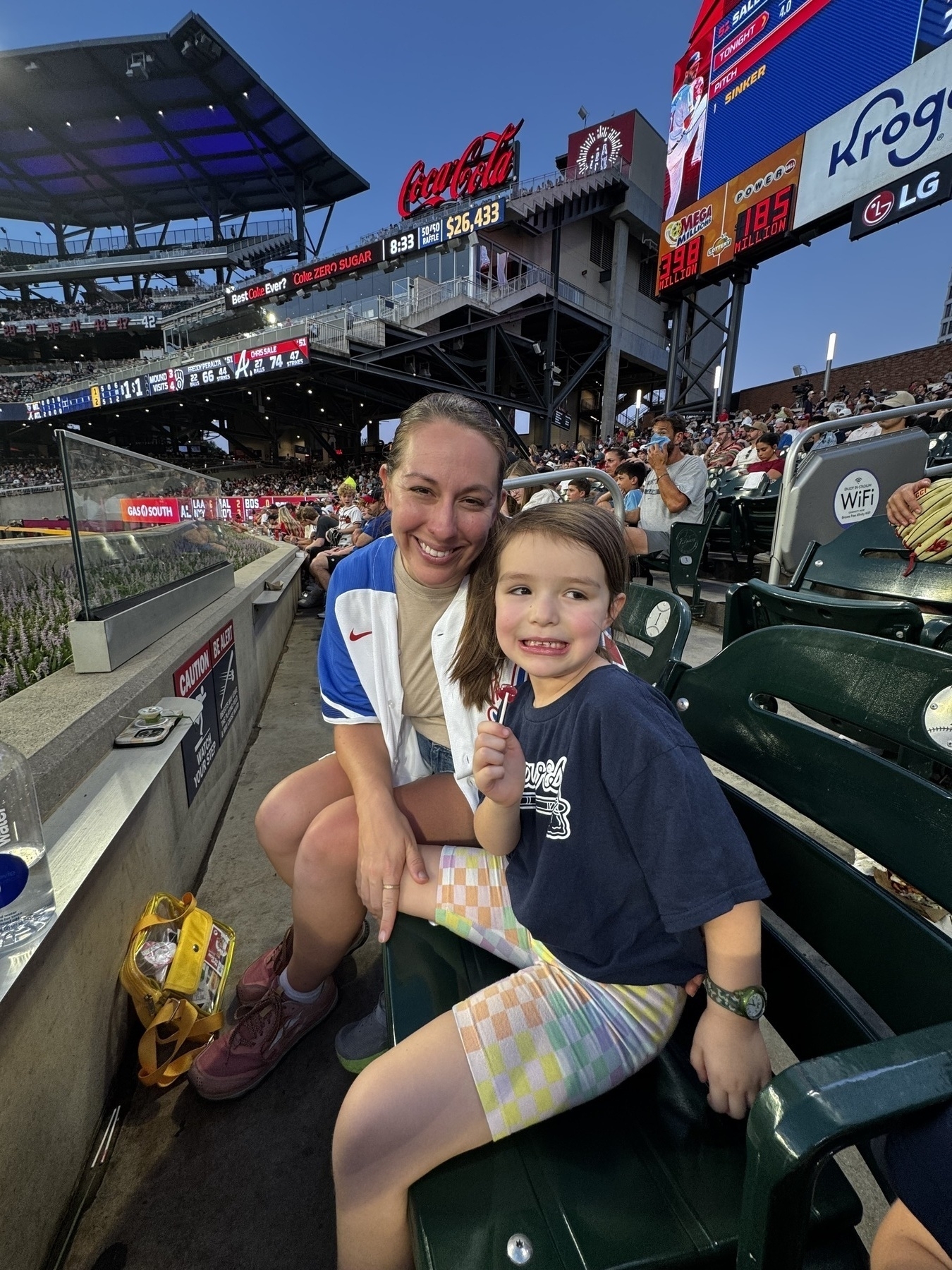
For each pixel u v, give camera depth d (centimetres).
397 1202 71
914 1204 40
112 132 5122
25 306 5638
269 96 4750
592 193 2919
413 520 108
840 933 76
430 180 3089
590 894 83
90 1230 108
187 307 5147
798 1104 38
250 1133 125
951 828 64
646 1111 75
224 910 191
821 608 167
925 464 293
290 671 468
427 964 98
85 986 118
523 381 3622
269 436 4812
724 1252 60
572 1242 60
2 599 288
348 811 122
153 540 235
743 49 1497
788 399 2369
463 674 111
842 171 1308
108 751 152
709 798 74
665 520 479
